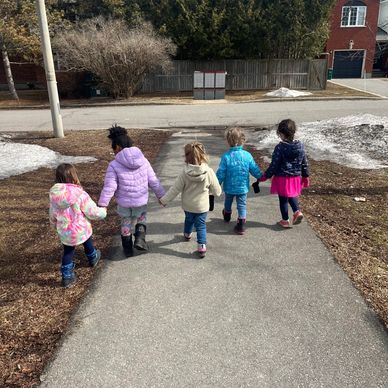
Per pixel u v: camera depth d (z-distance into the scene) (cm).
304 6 2459
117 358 273
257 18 2470
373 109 1666
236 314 318
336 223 487
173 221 505
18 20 2030
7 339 292
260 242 440
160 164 795
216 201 571
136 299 340
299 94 2225
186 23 2417
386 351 275
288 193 455
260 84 2625
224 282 364
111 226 495
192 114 1634
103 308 328
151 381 254
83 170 758
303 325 303
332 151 848
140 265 397
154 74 2592
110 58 2105
